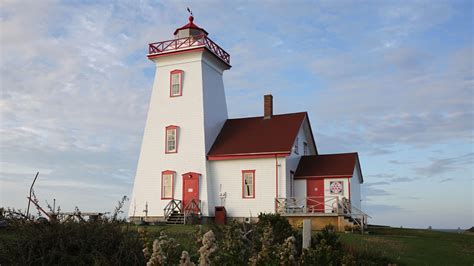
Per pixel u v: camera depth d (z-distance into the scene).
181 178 30.81
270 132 31.22
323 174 29.75
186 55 32.12
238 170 29.98
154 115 32.50
